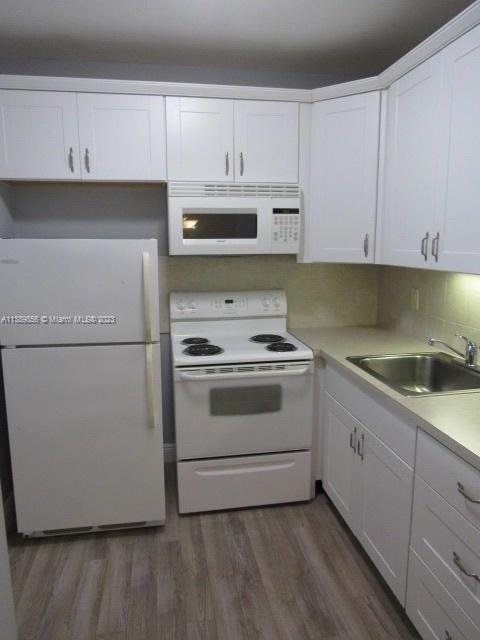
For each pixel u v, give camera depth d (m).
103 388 2.08
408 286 2.64
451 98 1.68
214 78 2.70
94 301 2.01
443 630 1.39
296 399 2.37
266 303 2.80
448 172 1.72
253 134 2.41
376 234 2.34
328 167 2.44
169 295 2.79
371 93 2.25
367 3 1.95
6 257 1.93
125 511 2.21
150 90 2.29
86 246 1.97
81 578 1.96
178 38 2.29
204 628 1.71
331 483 2.35
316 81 2.79
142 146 2.33
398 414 1.62
